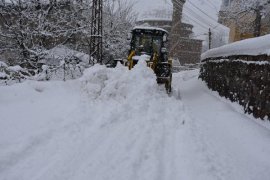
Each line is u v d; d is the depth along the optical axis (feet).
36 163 14.60
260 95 25.45
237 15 64.85
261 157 19.01
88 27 62.23
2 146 15.81
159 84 41.55
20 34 53.36
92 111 23.98
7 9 54.34
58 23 58.75
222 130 24.68
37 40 55.93
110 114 22.81
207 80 52.90
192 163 16.33
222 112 30.25
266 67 24.56
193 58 167.12
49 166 14.28
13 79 36.63
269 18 64.44
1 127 18.45
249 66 28.35
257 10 58.75
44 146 16.57
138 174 14.38
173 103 30.63
